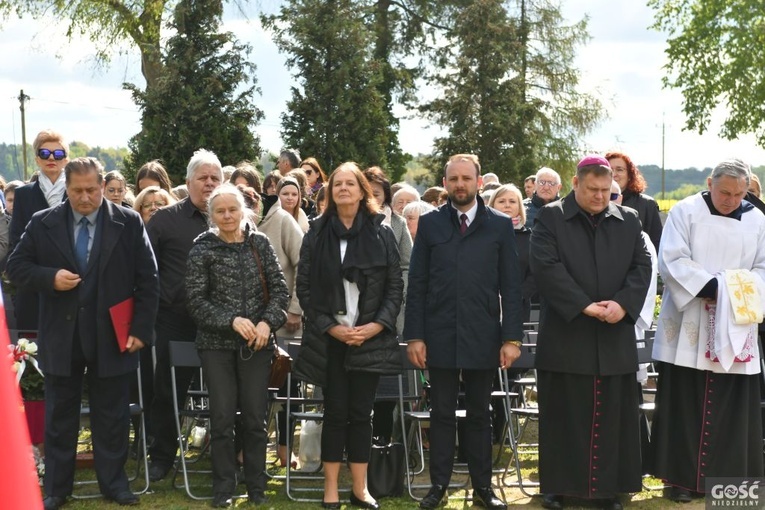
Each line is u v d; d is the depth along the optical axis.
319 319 5.52
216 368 5.58
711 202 6.00
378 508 5.58
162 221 6.26
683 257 5.91
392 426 6.71
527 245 7.69
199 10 21.55
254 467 5.67
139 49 25.34
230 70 21.66
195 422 7.27
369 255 5.56
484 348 5.57
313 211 8.16
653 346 6.09
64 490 5.47
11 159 56.16
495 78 30.25
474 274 5.61
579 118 33.28
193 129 21.30
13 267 5.41
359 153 25.47
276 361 5.74
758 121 32.69
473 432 5.70
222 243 5.66
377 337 5.55
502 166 29.75
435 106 31.14
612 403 5.68
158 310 6.24
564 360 5.65
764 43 32.75
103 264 5.43
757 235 5.96
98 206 5.46
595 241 5.68
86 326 5.42
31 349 5.54
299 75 25.55
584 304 5.51
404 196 8.35
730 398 5.92
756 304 5.72
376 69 25.78
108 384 5.52
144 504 5.59
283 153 10.08
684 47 33.56
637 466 5.75
